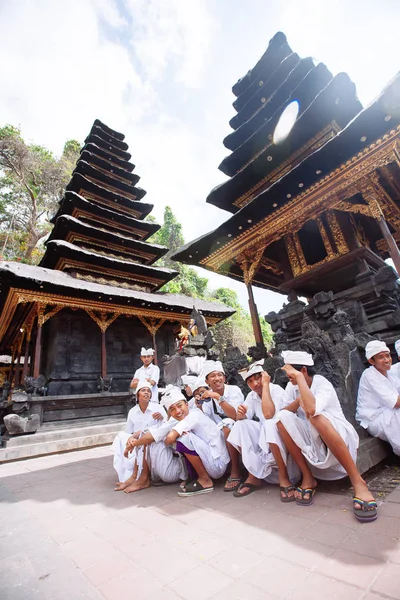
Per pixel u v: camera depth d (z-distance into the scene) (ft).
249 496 12.10
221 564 7.29
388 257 46.68
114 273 65.62
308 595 5.75
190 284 163.53
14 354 72.90
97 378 51.70
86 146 83.92
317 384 11.69
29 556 8.73
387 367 14.06
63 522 11.41
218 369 15.29
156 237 173.88
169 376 35.63
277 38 43.80
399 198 35.76
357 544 7.38
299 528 8.70
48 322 55.16
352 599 5.46
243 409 12.94
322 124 34.91
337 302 28.58
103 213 73.26
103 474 19.44
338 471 11.07
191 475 14.34
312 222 37.63
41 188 120.47
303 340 14.96
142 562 7.83
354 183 26.43
